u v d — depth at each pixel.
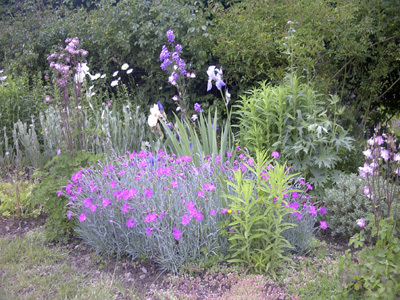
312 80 5.07
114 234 3.48
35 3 9.15
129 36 6.00
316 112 4.32
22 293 2.85
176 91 6.07
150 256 3.29
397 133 6.44
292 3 5.21
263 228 3.15
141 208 3.31
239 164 3.78
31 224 4.09
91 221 3.51
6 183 4.75
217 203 3.34
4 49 7.75
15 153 6.00
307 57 5.03
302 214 3.37
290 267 3.13
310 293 2.74
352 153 4.58
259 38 5.07
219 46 5.36
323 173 4.23
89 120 5.56
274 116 4.34
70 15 7.79
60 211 3.67
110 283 3.01
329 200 3.85
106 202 3.21
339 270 2.70
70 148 4.11
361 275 2.53
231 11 5.75
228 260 3.07
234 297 2.71
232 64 5.48
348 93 6.05
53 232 3.69
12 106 6.21
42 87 6.74
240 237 2.99
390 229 2.73
